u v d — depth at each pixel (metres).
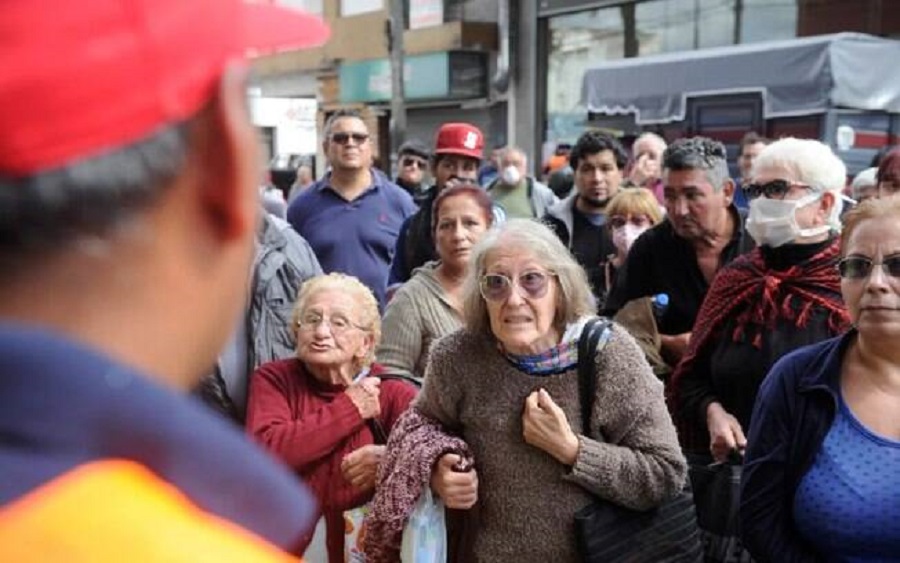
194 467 0.55
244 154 0.58
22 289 0.52
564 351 2.27
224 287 0.60
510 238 2.29
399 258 4.75
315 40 0.65
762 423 2.16
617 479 2.17
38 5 0.48
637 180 6.50
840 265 2.11
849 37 8.57
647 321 3.26
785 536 2.11
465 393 2.33
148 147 0.52
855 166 8.73
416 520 2.27
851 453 2.02
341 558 2.72
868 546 1.99
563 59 16.03
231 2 0.56
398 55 15.66
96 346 0.54
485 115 17.39
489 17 17.28
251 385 2.88
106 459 0.52
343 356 2.77
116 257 0.54
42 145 0.48
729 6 13.28
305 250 3.25
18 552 0.49
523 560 2.23
